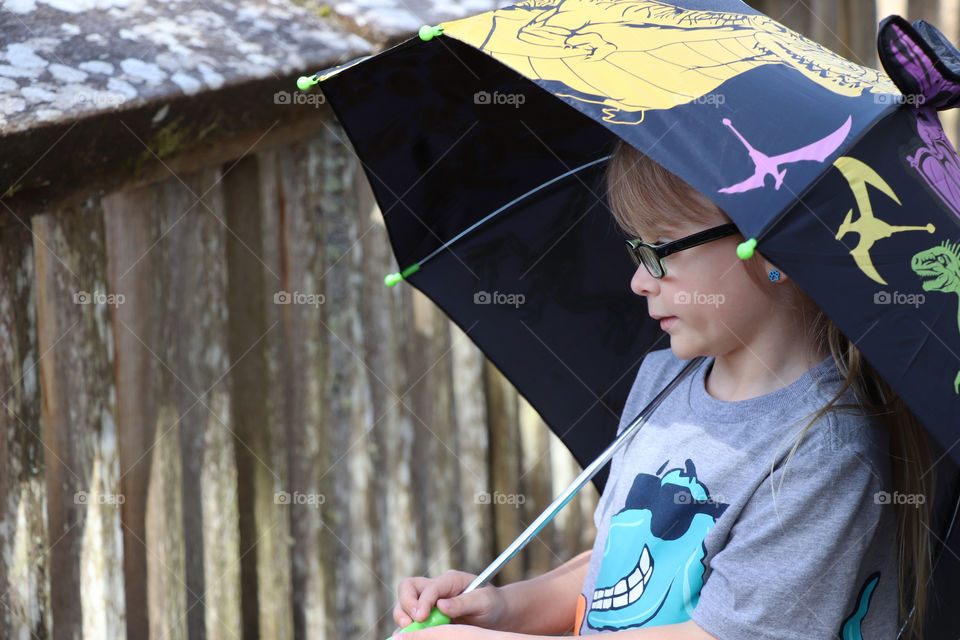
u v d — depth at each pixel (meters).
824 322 1.17
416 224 1.45
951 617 1.24
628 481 1.27
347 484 2.18
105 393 1.60
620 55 1.04
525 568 2.80
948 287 0.97
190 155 1.69
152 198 1.68
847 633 1.13
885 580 1.16
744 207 0.88
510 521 2.72
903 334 0.91
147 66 1.53
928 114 1.09
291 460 2.07
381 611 2.30
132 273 1.66
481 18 1.09
